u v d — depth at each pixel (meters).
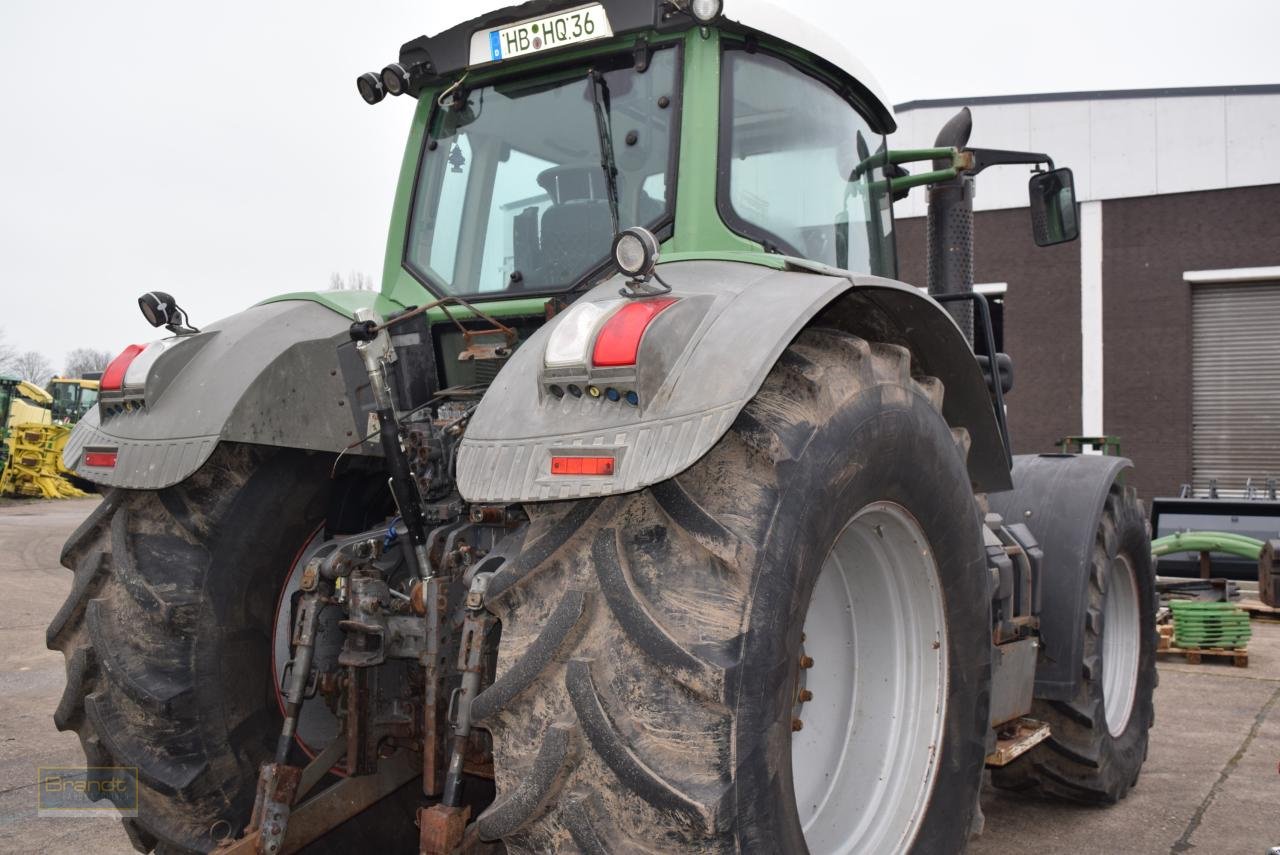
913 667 2.49
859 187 3.35
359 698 2.51
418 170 3.16
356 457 2.86
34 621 8.23
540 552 1.89
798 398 2.03
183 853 2.53
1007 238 18.33
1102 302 17.86
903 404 2.29
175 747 2.49
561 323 1.95
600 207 2.83
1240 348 17.55
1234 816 3.92
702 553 1.83
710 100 2.67
